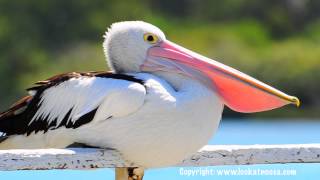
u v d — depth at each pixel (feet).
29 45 181.37
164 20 210.38
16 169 25.77
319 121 129.90
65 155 26.53
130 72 30.89
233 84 29.86
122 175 29.48
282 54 160.97
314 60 155.53
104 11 199.52
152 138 28.32
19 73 174.09
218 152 29.04
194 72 30.09
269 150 28.76
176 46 30.71
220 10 218.59
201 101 28.94
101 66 167.63
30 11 188.24
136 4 208.44
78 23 193.98
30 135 31.01
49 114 30.30
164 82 29.19
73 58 171.32
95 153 27.45
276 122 126.11
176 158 28.86
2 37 178.50
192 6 221.25
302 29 213.66
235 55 163.63
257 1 216.95
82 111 29.07
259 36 198.90
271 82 155.02
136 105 28.14
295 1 216.74
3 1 185.68
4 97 169.37
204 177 42.37
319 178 42.42
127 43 30.78
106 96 28.58
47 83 30.99
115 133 28.48
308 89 152.25
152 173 44.57
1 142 31.83
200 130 28.86
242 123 120.98
